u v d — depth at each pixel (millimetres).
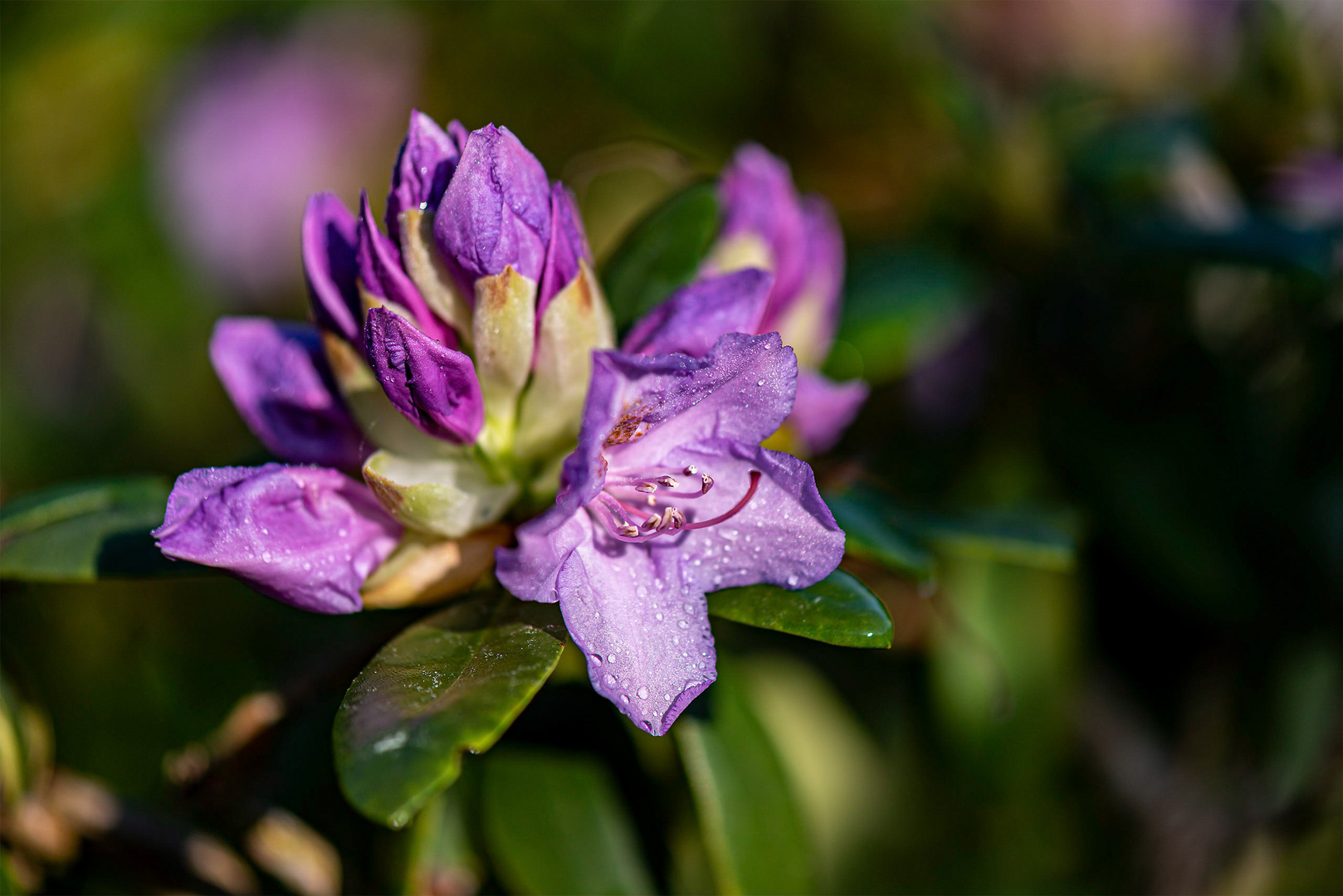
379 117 764
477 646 407
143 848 461
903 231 602
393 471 414
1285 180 558
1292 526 544
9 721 445
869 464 540
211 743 443
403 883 464
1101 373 563
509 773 480
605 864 480
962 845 604
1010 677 536
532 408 416
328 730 488
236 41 777
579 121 683
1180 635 564
